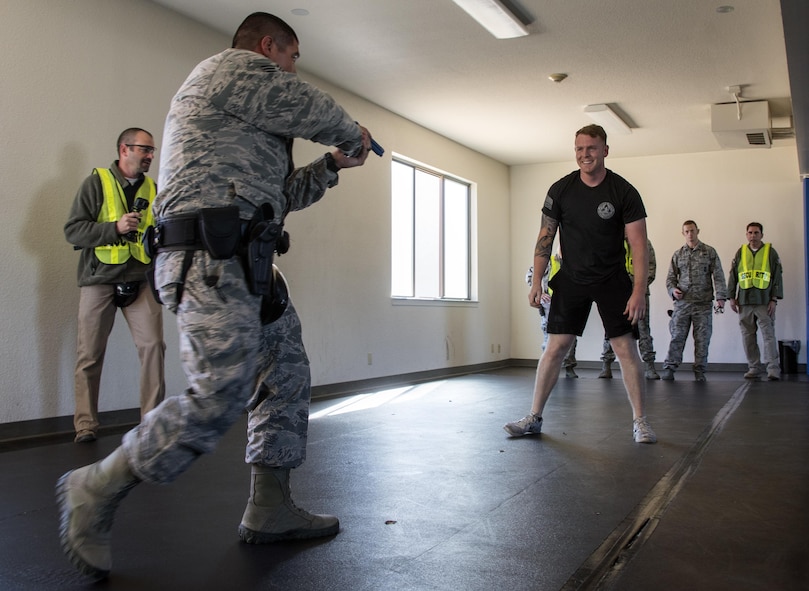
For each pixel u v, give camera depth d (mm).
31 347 4055
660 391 6488
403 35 5527
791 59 4828
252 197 1654
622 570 1756
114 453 1634
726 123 7328
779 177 9141
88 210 3869
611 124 8031
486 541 1999
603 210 3562
